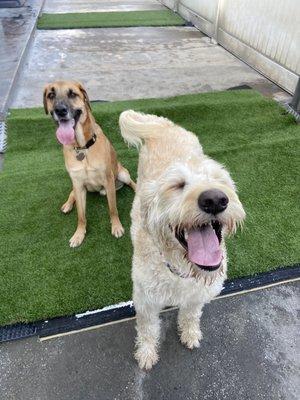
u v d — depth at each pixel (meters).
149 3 3.96
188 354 0.75
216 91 1.83
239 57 2.28
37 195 1.17
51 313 0.80
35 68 2.14
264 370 0.72
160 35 2.78
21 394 0.68
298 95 1.58
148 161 0.88
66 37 2.72
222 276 0.65
